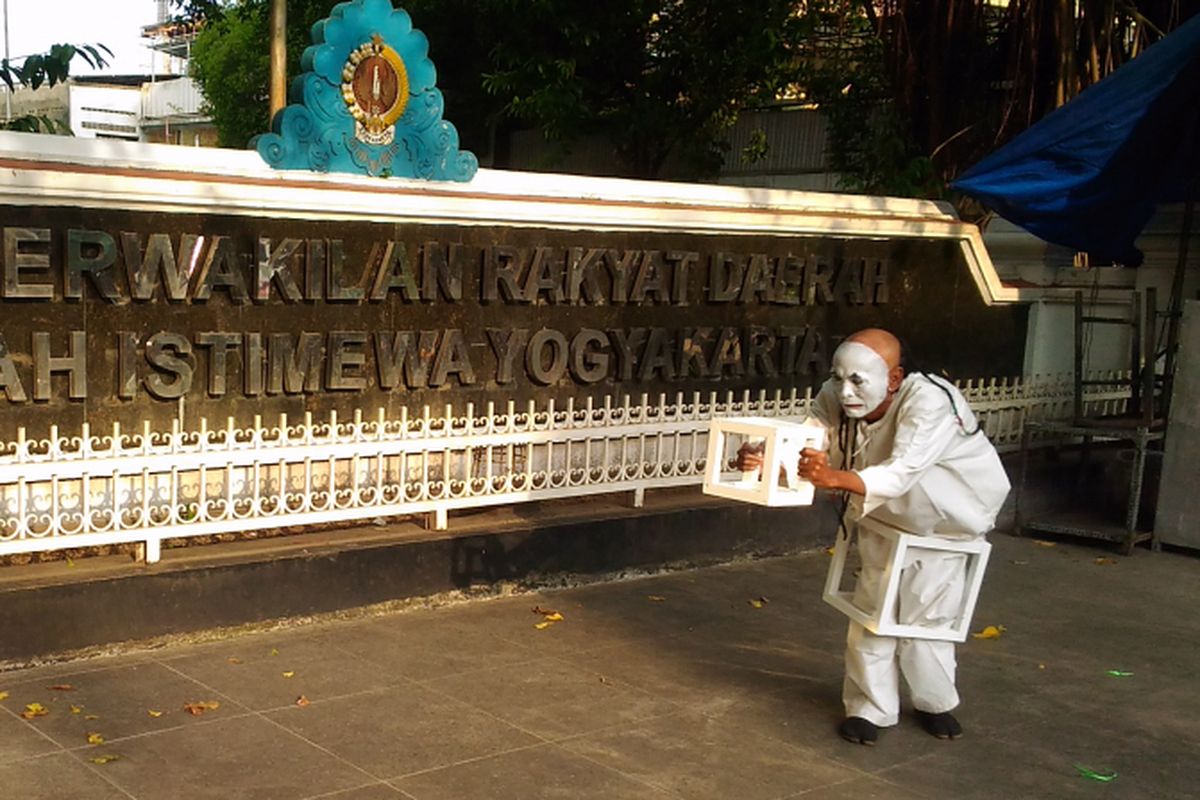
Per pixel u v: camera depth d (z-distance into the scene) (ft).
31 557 17.20
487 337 21.47
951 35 35.91
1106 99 27.14
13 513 16.25
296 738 14.58
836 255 26.86
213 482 17.99
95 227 16.89
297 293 18.89
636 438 23.07
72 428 17.10
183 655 17.13
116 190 16.71
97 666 16.49
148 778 13.28
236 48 71.41
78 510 16.92
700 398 24.62
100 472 16.66
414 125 20.12
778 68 40.24
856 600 16.06
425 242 20.31
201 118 105.09
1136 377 30.53
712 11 39.14
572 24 38.24
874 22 36.94
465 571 20.61
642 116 41.32
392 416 20.36
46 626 16.34
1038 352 31.19
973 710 17.10
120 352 17.33
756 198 25.63
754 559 24.97
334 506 19.01
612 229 22.88
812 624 20.67
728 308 25.14
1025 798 14.25
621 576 22.75
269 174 18.63
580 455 22.21
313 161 19.11
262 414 18.88
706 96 41.11
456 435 20.15
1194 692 18.28
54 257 16.60
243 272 18.34
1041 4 33.76
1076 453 31.40
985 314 30.12
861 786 14.30
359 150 19.57
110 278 17.04
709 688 17.29
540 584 21.62
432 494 20.21
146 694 15.66
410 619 19.44
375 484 19.60
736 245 25.02
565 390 22.77
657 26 40.29
